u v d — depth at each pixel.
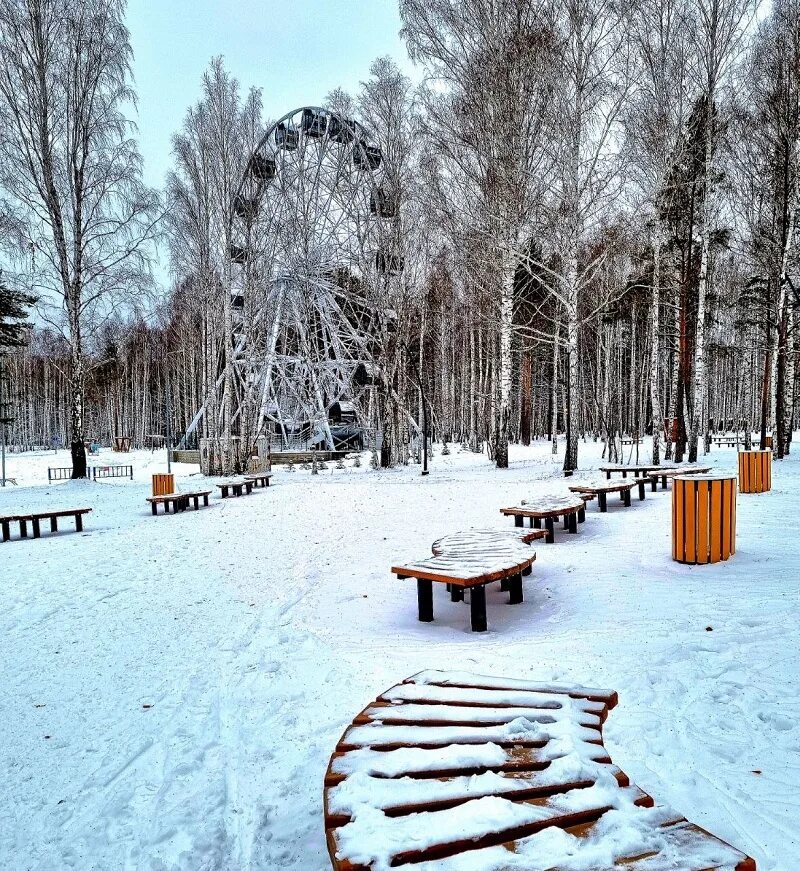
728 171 19.95
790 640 4.49
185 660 5.14
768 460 12.09
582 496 10.95
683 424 24.02
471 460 29.25
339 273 31.02
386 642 5.27
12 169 20.86
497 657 4.55
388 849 1.65
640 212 18.98
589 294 24.30
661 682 3.94
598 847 1.60
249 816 2.83
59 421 68.25
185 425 61.97
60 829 2.82
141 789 3.14
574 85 15.88
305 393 35.66
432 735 2.38
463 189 18.77
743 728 3.29
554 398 32.00
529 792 1.93
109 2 21.94
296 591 7.40
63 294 22.34
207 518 13.80
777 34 19.19
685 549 7.12
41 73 20.75
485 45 17.34
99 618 6.54
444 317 34.12
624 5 15.70
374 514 12.82
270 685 4.45
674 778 2.80
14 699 4.41
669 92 17.42
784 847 2.26
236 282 29.50
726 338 39.69
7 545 11.46
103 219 22.41
